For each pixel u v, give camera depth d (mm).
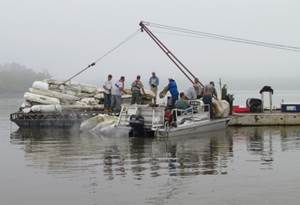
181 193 9031
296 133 19625
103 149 14961
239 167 11586
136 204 8336
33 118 23203
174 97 20375
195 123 19172
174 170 11266
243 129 21422
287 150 14523
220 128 20875
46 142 17094
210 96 20094
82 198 8789
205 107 20062
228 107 21516
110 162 12461
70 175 10805
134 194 9000
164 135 17906
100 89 25281
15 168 11734
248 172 10938
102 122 20109
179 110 18562
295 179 10125
